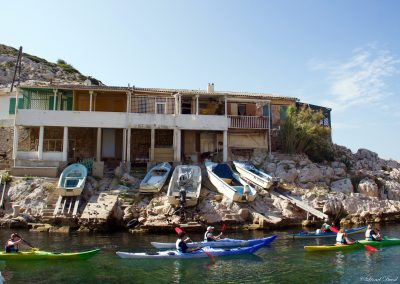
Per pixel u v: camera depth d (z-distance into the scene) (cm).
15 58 5956
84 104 3622
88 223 2384
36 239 2120
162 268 1611
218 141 3791
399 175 3941
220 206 2652
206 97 3747
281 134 3828
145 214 2538
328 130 3966
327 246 1945
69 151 3591
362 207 3014
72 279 1450
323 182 3309
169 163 3400
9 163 3316
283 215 2705
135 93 3678
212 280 1453
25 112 3231
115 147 3659
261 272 1561
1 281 1283
